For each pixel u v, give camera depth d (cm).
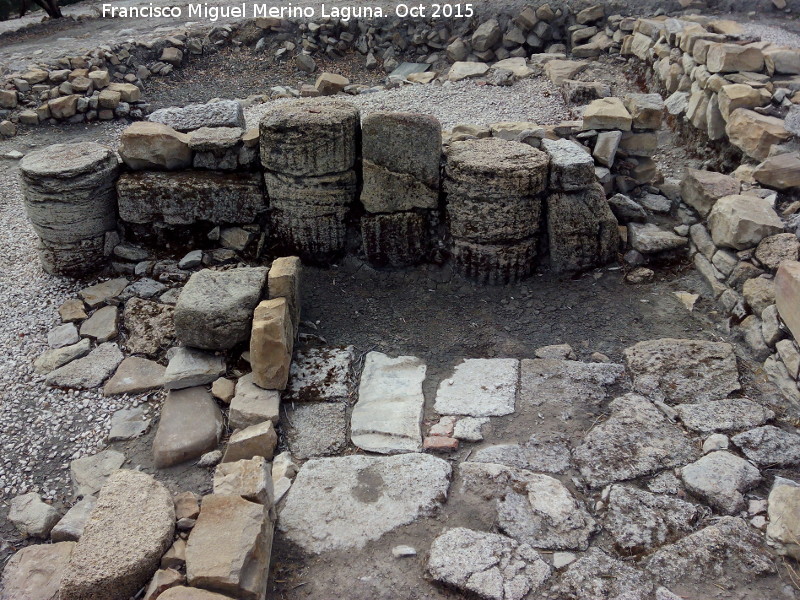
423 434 416
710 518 350
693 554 329
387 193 537
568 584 319
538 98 829
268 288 463
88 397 462
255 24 1209
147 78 1120
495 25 1044
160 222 562
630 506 356
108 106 975
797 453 379
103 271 577
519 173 500
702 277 537
